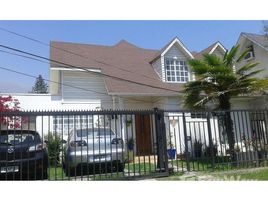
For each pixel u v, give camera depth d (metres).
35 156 7.88
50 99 15.52
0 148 7.52
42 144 8.09
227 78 12.32
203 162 9.46
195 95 13.00
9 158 7.54
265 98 17.95
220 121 10.23
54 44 19.17
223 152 10.64
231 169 9.09
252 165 9.62
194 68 12.83
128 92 15.77
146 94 16.05
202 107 13.05
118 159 8.60
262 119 10.48
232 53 13.20
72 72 16.34
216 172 8.64
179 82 18.56
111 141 8.12
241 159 9.72
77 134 8.99
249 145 9.93
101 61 18.62
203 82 12.74
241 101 19.27
